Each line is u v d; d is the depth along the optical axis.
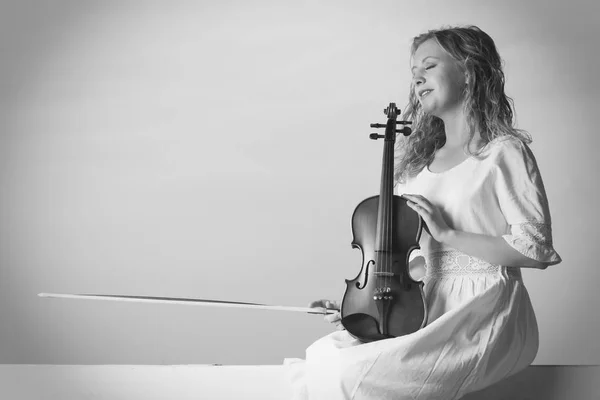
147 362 6.57
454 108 2.75
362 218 2.69
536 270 6.42
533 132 6.52
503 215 2.62
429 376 2.39
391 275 2.58
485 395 2.73
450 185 2.68
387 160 2.70
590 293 6.39
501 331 2.47
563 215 6.46
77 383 3.58
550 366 2.75
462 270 2.61
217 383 3.28
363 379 2.37
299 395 2.60
